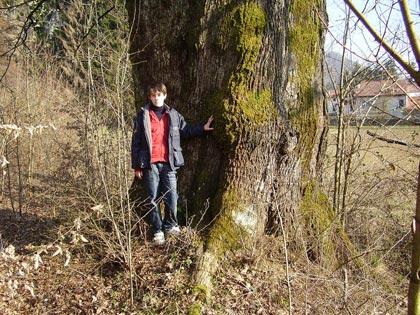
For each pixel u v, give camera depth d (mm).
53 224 6496
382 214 6371
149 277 4621
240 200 4977
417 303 1050
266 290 4527
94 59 6031
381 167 7297
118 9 6672
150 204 5031
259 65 4887
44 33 10062
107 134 6355
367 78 6559
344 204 6367
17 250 5840
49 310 4570
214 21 4996
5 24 10398
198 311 4223
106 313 4410
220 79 4988
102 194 5961
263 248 4898
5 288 4715
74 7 7418
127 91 6461
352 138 7223
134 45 5516
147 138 4840
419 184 1054
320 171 5488
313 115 5121
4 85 9344
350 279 4602
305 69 5051
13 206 7754
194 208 5203
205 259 4648
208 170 5168
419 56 1026
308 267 4367
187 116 5188
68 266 5039
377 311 3682
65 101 8930
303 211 5246
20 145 9008
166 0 5176
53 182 7570
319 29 5160
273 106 4930
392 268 5559
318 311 3836
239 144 4934
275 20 4910
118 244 4910
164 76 5328
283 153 5008
